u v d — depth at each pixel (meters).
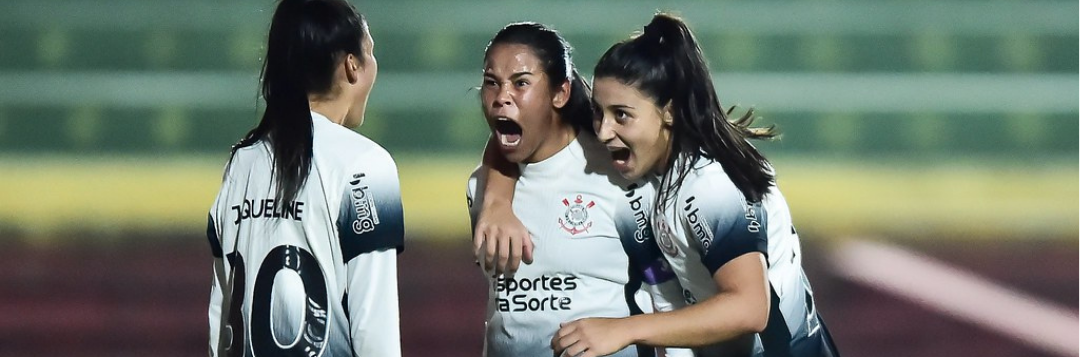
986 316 25.58
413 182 32.31
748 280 7.64
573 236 8.26
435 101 38.44
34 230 29.78
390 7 39.28
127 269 28.08
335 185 7.50
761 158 8.09
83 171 34.06
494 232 8.22
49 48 38.75
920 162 36.56
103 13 38.91
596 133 7.95
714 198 7.71
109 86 38.16
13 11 38.66
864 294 27.02
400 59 39.12
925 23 39.94
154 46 38.97
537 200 8.34
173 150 37.75
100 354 25.42
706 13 39.84
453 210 29.52
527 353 8.37
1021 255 28.97
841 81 38.84
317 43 7.57
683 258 8.09
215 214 8.04
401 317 26.12
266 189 7.67
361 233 7.48
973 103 38.62
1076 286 28.28
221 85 38.50
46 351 25.45
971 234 29.80
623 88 7.70
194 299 26.97
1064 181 33.94
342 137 7.62
